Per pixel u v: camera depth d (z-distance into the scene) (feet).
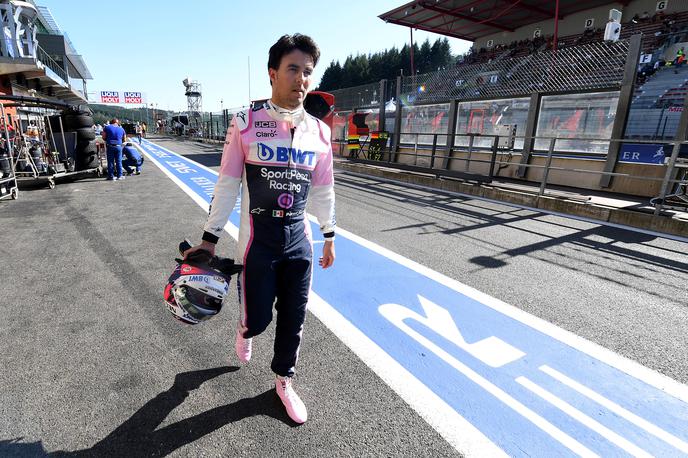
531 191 25.32
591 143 28.12
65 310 9.94
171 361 7.86
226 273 5.73
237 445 5.80
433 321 9.67
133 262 13.52
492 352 8.37
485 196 26.78
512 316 9.96
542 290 11.58
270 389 7.09
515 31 67.21
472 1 51.93
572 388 7.26
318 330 9.18
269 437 5.97
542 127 31.40
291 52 5.04
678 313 10.21
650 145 24.32
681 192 20.67
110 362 7.77
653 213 18.93
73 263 13.35
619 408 6.77
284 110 5.40
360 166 40.19
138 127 110.93
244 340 7.28
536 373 7.68
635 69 24.68
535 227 18.81
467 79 37.04
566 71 29.55
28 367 7.54
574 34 58.95
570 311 10.27
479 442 5.97
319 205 6.40
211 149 70.38
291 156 5.44
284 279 6.01
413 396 6.97
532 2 53.98
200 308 5.45
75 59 123.13
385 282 12.03
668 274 12.94
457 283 12.00
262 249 5.65
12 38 41.29
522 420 6.44
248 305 5.91
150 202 24.07
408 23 61.87
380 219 20.16
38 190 28.09
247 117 5.38
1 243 15.51
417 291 11.41
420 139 43.11
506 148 31.53
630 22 52.70
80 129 32.76
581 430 6.25
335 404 6.73
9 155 24.64
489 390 7.16
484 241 16.42
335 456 5.65
